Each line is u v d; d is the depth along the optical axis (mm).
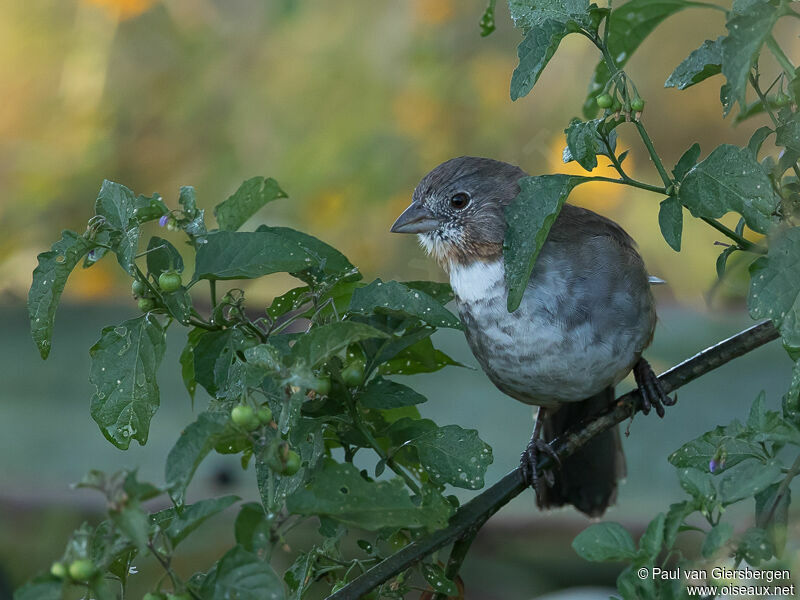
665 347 11492
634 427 10734
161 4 15867
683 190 4875
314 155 15391
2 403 11477
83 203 15516
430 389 11750
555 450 6754
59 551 9586
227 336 5129
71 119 15688
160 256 5230
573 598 9500
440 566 5281
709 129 15633
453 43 15570
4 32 15703
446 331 13242
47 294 4918
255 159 15562
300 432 4977
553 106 15102
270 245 5117
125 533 3816
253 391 4496
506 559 10125
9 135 15656
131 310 13875
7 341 13562
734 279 5703
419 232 8172
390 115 15453
